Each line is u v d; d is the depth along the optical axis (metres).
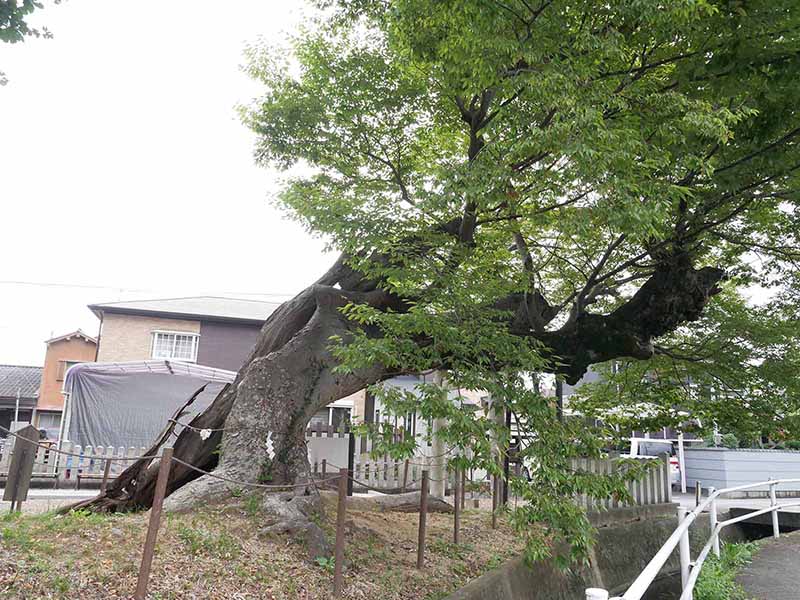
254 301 26.97
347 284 9.62
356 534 7.42
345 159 9.96
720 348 11.24
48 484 14.38
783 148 7.63
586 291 9.67
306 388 8.21
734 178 7.83
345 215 7.24
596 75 6.47
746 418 11.23
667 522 12.59
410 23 6.97
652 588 10.35
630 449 23.94
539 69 6.23
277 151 9.91
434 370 7.17
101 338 22.89
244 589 5.01
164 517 6.36
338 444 14.23
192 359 23.45
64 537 5.22
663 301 9.20
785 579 8.42
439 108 9.49
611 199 5.61
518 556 8.51
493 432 6.36
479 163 6.20
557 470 5.96
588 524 6.04
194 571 5.03
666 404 12.67
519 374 6.59
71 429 17.38
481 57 6.12
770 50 6.60
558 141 5.52
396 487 14.41
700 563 6.60
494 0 5.74
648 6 5.56
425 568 7.01
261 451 7.61
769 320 11.16
